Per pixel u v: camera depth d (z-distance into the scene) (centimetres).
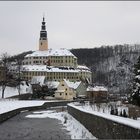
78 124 3903
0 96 12794
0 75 14025
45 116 6097
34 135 3194
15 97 13088
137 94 4962
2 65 14788
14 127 4047
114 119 2058
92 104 8438
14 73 15688
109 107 6900
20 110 7444
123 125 1817
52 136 3072
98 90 15350
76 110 4606
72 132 3369
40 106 9306
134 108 4928
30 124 4472
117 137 1936
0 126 4194
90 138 2634
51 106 10588
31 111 7962
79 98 15500
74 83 16312
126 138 1752
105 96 14588
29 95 13950
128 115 4694
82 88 16475
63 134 3222
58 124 4416
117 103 7931
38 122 4794
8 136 3130
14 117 5906
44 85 16012
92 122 2894
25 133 3384
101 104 8062
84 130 3222
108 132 2177
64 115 5869
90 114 3036
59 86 15512
